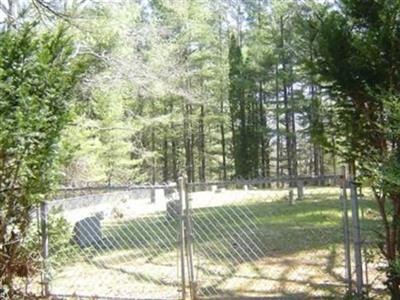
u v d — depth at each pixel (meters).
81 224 8.09
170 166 34.56
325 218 10.89
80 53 10.34
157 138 31.84
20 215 4.60
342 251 7.16
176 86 16.62
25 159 4.18
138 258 7.38
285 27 27.22
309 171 33.84
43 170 4.41
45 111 4.18
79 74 4.98
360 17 4.21
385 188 3.67
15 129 3.98
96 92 12.87
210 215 12.81
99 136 18.02
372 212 6.62
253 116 33.28
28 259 4.80
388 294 4.62
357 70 4.10
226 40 34.75
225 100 33.62
